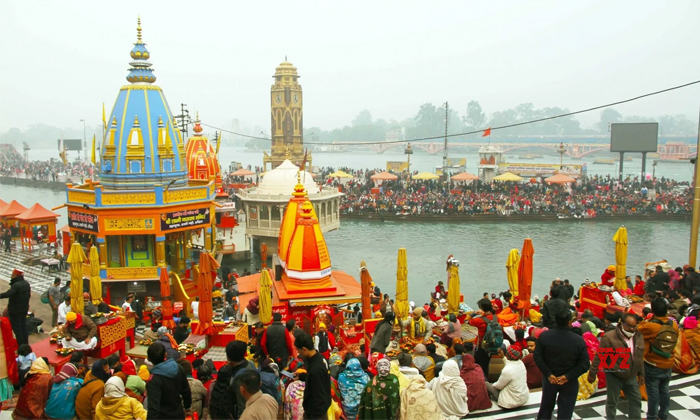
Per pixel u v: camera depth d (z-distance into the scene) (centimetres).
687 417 1291
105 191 3148
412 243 5741
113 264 3347
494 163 9125
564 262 4784
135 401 1118
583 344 1096
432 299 2597
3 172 12850
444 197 7775
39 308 3059
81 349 1638
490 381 1522
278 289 2591
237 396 1101
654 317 1254
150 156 3328
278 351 1398
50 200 9294
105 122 3403
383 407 1118
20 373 1498
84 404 1180
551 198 7456
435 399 1195
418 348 1576
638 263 4694
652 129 8519
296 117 9962
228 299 2991
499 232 6316
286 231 2759
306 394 1048
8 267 4122
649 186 8075
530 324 1914
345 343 2050
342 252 5347
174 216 3234
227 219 5216
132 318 2028
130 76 3406
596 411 1326
